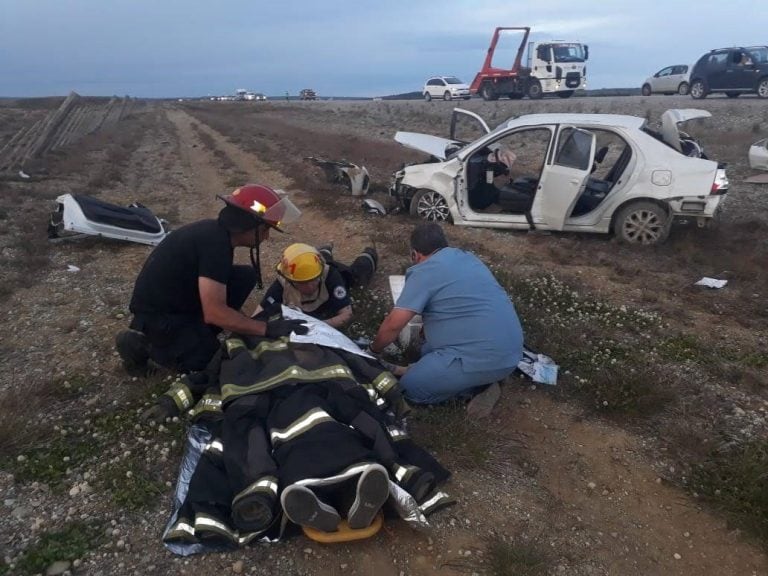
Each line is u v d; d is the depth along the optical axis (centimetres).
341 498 289
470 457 350
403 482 297
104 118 2831
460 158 797
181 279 376
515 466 353
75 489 321
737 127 1684
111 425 372
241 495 268
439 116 2578
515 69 3136
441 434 361
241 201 365
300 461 272
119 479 327
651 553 301
